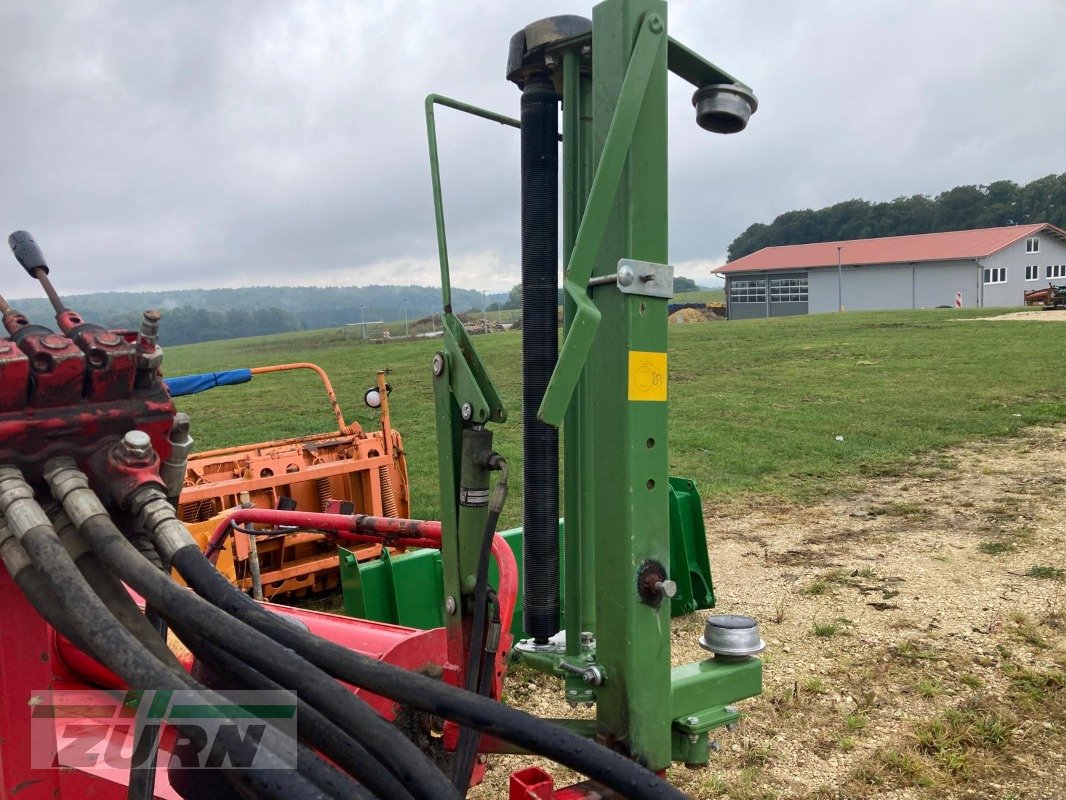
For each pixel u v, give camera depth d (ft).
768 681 15.21
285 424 55.21
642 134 6.39
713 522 26.76
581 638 7.38
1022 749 12.73
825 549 23.35
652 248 6.49
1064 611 17.85
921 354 74.49
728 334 108.58
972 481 30.45
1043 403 46.37
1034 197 320.29
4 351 4.39
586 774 4.66
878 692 14.70
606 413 6.53
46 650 5.03
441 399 7.30
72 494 4.45
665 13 6.32
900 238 227.81
